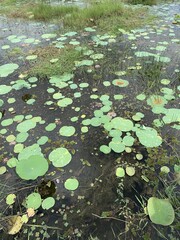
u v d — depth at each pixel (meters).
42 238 1.26
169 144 1.70
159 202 1.33
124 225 1.29
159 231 1.25
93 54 2.77
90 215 1.34
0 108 2.06
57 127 1.87
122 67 2.53
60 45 2.97
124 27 3.39
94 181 1.50
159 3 4.27
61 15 3.86
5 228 1.30
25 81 2.39
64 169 1.58
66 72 2.48
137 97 2.11
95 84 2.31
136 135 1.75
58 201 1.41
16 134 1.81
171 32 3.20
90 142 1.75
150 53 2.72
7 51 2.94
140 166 1.57
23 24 3.70
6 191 1.47
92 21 3.54
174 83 2.27
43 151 1.69
